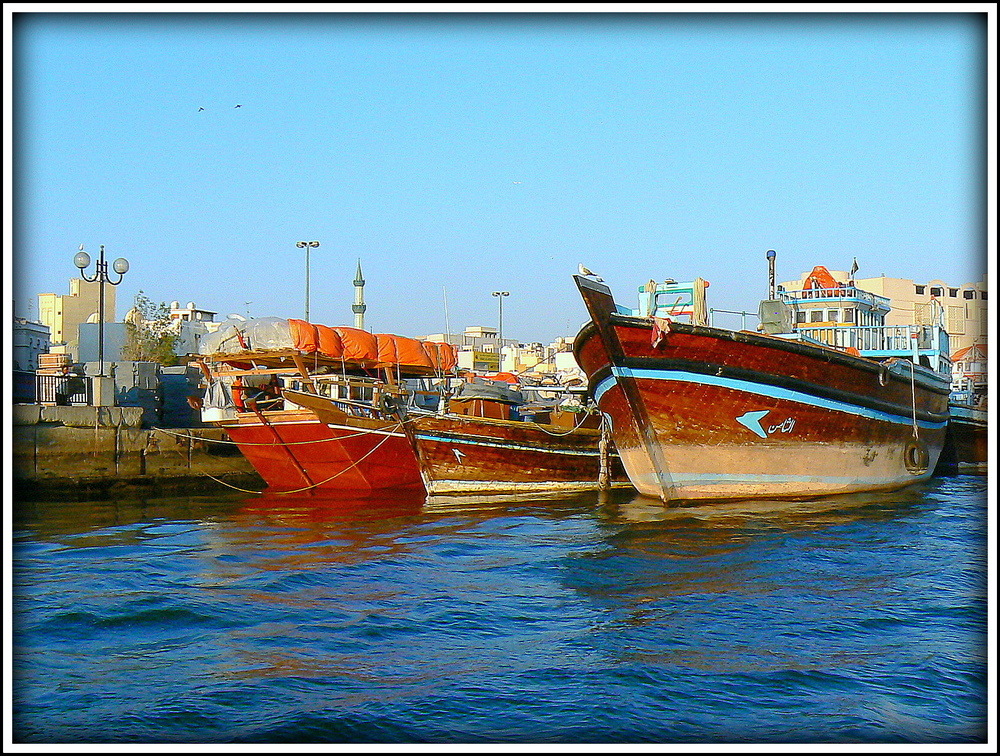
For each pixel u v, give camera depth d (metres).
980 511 20.50
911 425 24.89
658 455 20.66
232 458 30.83
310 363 26.88
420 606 13.00
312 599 13.48
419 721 8.73
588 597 13.30
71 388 32.66
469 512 22.59
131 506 25.56
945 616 12.08
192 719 8.85
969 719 8.71
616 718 8.74
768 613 12.27
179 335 45.31
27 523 21.97
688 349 19.73
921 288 65.69
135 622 12.31
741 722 8.66
